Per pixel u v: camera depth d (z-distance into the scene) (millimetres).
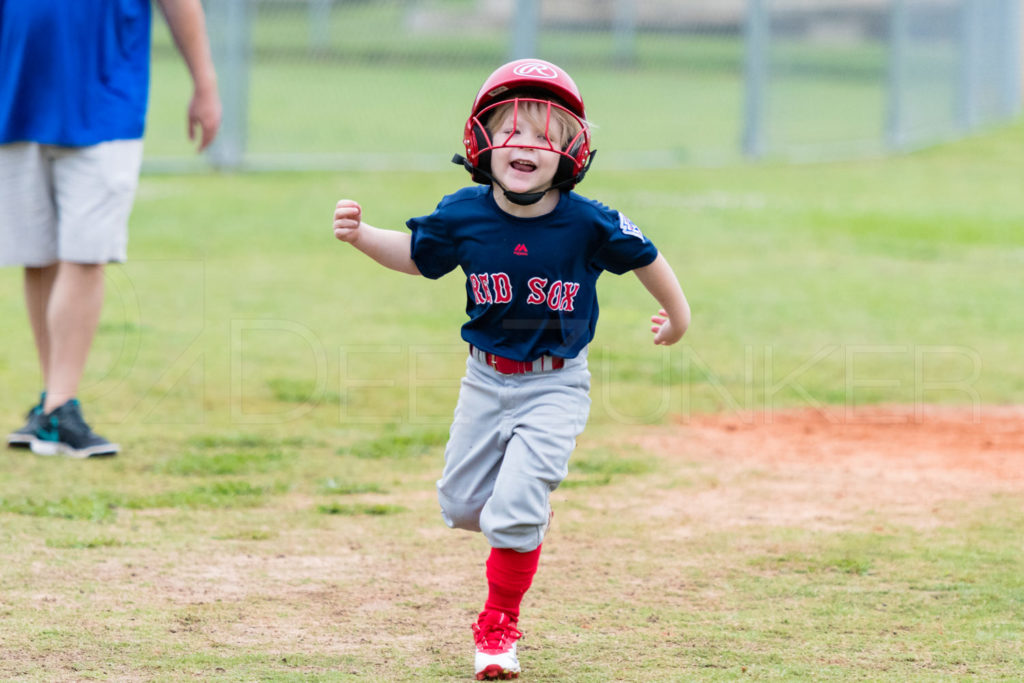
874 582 14625
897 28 67562
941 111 78938
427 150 61125
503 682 11773
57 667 11953
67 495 17578
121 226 19781
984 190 54250
